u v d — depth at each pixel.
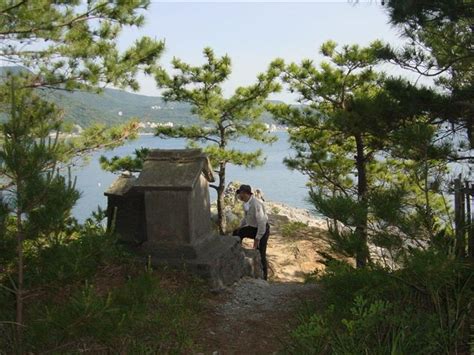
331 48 11.70
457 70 7.82
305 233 16.11
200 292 6.73
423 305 4.52
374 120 7.45
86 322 3.37
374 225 4.36
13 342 3.86
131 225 7.74
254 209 9.65
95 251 4.22
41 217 3.85
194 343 5.21
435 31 7.45
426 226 4.30
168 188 7.25
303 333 3.98
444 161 7.05
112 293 3.83
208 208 8.16
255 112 15.00
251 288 7.43
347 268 4.52
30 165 3.70
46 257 4.02
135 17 9.45
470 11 6.61
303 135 12.54
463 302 4.28
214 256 7.41
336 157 12.92
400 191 4.32
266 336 5.49
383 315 4.14
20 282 3.93
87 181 37.78
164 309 5.58
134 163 12.22
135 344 4.54
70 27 9.03
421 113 7.36
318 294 6.54
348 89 11.83
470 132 7.35
